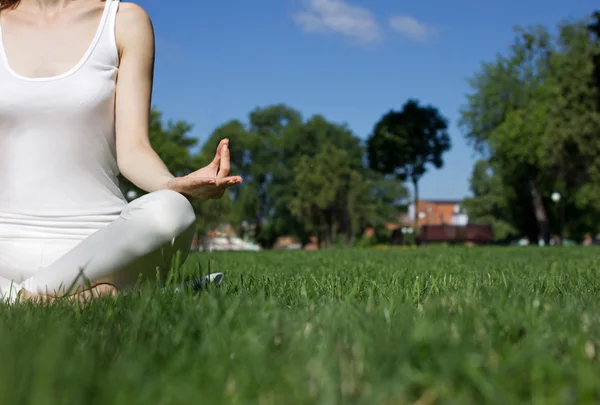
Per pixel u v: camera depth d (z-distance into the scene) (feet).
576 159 112.78
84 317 6.57
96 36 9.61
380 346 4.43
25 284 8.39
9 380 3.43
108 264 8.14
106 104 9.45
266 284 10.00
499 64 139.95
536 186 148.25
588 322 5.64
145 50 9.82
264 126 210.79
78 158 9.21
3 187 9.21
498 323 5.50
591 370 3.71
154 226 8.01
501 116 142.31
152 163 9.15
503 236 222.89
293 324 5.43
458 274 15.02
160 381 3.82
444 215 391.65
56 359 3.92
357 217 163.63
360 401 3.39
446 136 193.77
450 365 3.81
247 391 3.57
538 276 12.96
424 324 4.69
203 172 8.54
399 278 11.14
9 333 5.20
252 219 198.90
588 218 168.66
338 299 8.01
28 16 9.75
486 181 236.63
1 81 9.27
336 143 200.95
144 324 5.57
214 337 5.06
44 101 9.12
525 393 3.64
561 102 110.83
